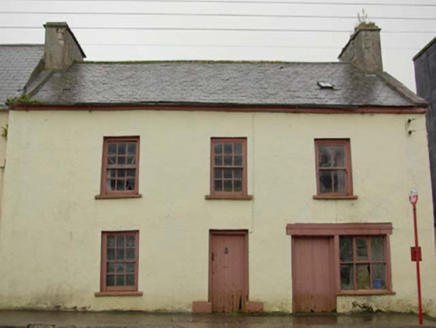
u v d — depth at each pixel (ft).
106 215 41.52
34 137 42.65
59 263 40.81
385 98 44.96
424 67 56.18
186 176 42.22
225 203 41.86
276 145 42.93
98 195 41.73
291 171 42.57
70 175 42.11
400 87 47.70
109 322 35.42
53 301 40.24
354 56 56.24
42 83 47.34
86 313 39.06
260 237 41.47
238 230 41.65
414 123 43.57
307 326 34.91
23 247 41.01
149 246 41.11
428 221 42.11
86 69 52.60
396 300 40.86
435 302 40.83
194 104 42.88
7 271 40.63
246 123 43.16
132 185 42.68
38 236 41.19
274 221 41.73
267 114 43.39
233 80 49.80
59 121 42.93
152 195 41.83
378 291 40.93
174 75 50.96
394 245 41.73
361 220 41.96
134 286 40.98
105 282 40.96
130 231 41.60
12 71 50.90
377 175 42.78
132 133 42.80
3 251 40.88
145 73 51.52
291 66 55.16
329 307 41.09
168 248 41.11
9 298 40.24
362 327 34.65
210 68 53.52
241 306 40.98
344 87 48.34
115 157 43.11
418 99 44.39
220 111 43.27
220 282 41.37
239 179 42.88
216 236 41.91
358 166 42.86
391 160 43.06
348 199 42.19
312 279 41.50
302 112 43.47
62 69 51.57
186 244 41.19
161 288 40.60
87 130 42.80
